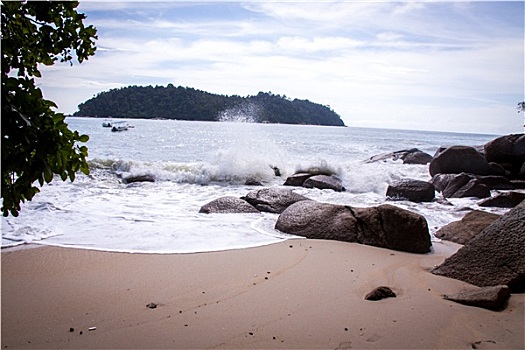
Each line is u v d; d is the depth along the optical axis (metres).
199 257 4.94
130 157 17.42
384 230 5.60
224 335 3.08
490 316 3.40
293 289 3.99
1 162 2.05
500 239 4.20
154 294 3.81
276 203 7.75
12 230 5.89
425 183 9.70
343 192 10.82
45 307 3.51
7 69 2.56
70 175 2.35
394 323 3.29
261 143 18.94
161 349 2.88
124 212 7.43
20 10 2.52
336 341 3.01
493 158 13.90
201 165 12.64
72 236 5.73
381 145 34.38
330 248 5.42
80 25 2.71
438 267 4.51
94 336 3.04
